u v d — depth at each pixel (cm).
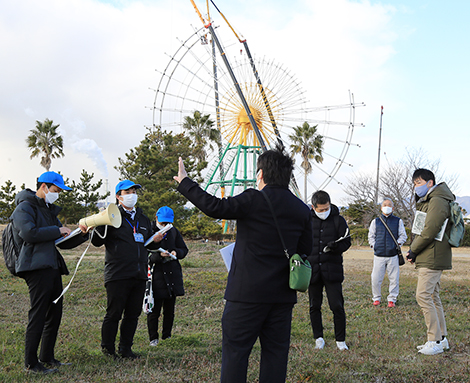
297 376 410
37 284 421
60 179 449
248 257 293
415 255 548
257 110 3438
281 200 302
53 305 444
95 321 714
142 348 545
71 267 1517
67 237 448
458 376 407
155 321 578
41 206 443
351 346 551
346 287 1084
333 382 399
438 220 520
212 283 1075
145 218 530
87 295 945
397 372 419
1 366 426
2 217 3678
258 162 322
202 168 3888
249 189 305
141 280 498
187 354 491
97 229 474
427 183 550
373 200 3444
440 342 521
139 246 497
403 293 997
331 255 542
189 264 1647
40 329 421
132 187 509
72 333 588
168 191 3472
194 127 4612
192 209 3797
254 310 285
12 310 782
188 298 906
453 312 773
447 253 532
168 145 4066
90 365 442
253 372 425
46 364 438
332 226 547
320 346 541
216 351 508
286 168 314
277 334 296
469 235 3603
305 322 704
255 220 295
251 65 3228
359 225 4288
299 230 310
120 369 429
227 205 290
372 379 407
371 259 2155
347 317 750
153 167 3612
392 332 621
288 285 296
